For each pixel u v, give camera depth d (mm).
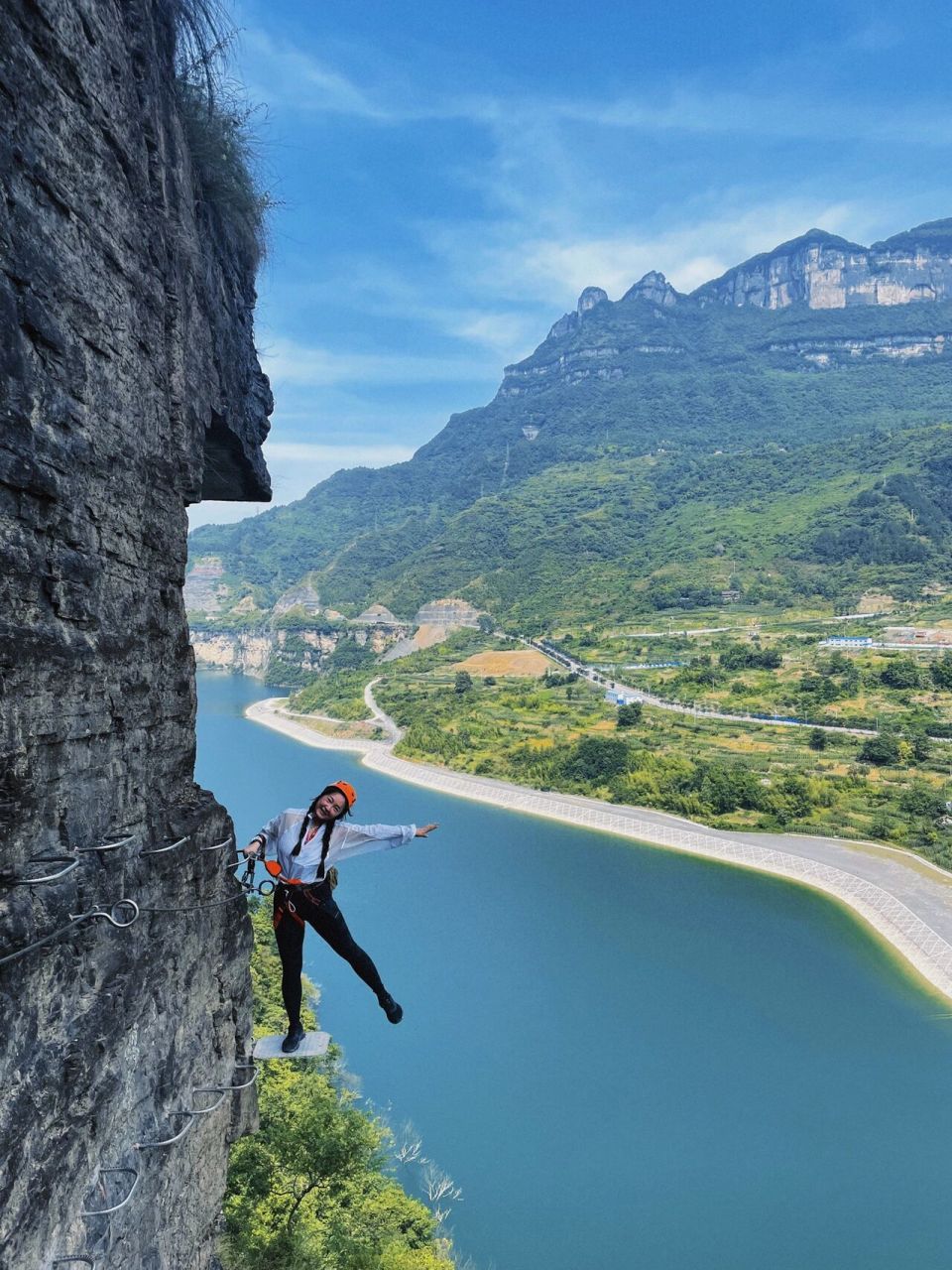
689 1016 54844
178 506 9648
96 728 7379
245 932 10562
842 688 127000
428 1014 54656
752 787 96750
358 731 154250
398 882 79312
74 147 7000
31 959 6020
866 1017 54844
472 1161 40688
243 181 12602
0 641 5770
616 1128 43469
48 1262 6043
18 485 6035
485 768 121250
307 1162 24844
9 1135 5559
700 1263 34906
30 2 6242
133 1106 7609
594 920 70500
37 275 6324
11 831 5891
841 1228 36875
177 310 9547
